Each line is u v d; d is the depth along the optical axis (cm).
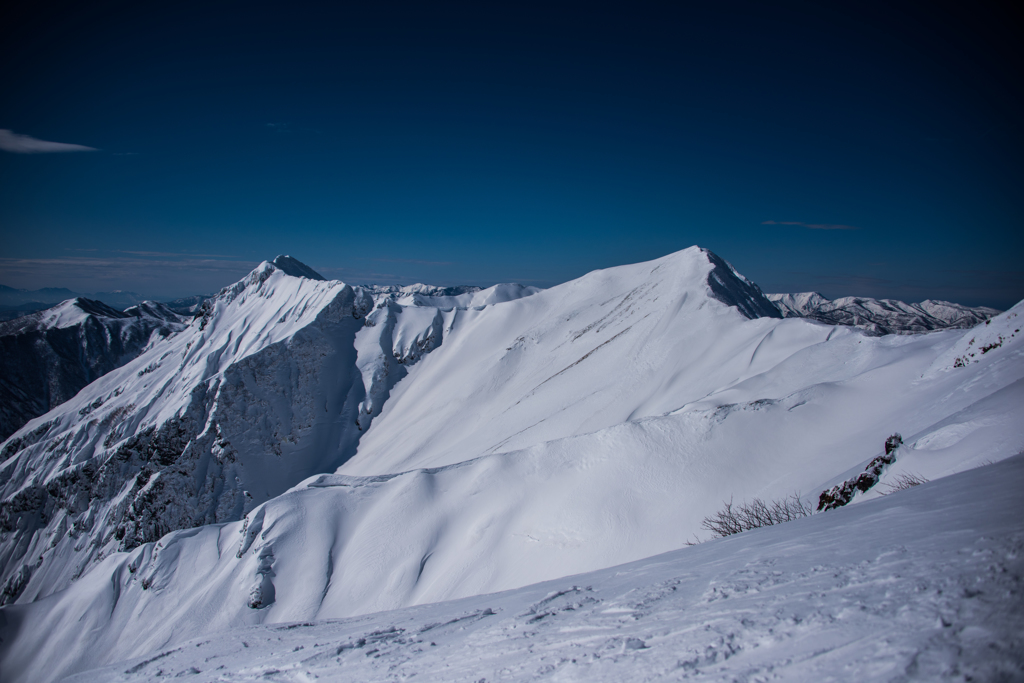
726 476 2377
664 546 2162
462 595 2597
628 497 2512
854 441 2162
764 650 320
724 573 562
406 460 8662
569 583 977
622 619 513
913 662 229
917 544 416
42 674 4931
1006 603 259
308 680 692
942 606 284
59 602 5772
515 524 2823
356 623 1281
